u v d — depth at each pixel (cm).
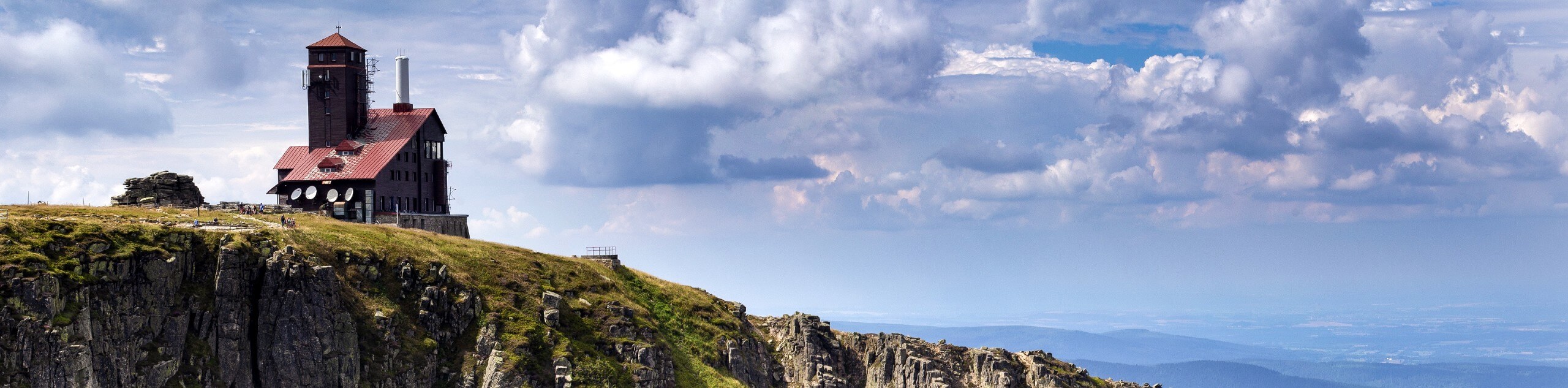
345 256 18512
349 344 17262
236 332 16838
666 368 19500
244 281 17175
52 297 15175
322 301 17275
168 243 17025
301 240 18338
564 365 18362
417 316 18412
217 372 16625
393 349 17700
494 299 19362
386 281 18650
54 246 16025
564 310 19762
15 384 14512
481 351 18375
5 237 15688
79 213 18575
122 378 15688
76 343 15100
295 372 16950
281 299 17138
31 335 14750
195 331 16712
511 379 17850
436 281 19012
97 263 16112
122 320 15975
